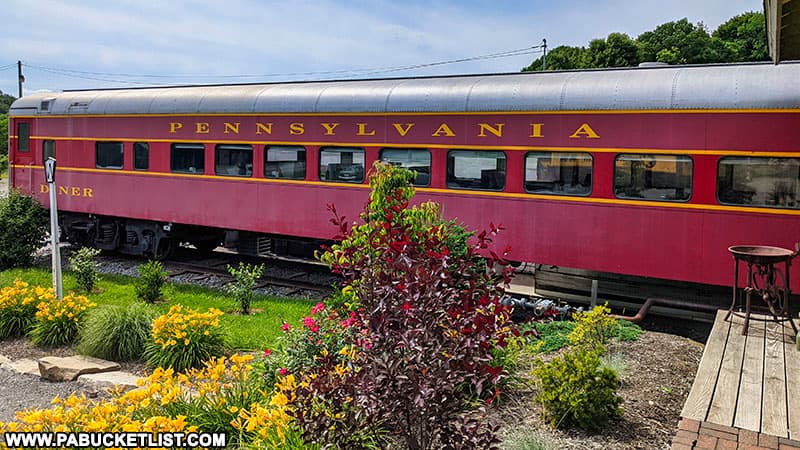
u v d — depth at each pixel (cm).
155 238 1262
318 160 1036
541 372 519
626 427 496
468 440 355
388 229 426
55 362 675
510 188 895
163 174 1195
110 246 1322
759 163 761
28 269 1207
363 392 350
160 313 773
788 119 743
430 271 371
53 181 840
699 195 789
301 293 1038
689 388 579
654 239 817
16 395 615
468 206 923
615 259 840
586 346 673
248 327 826
